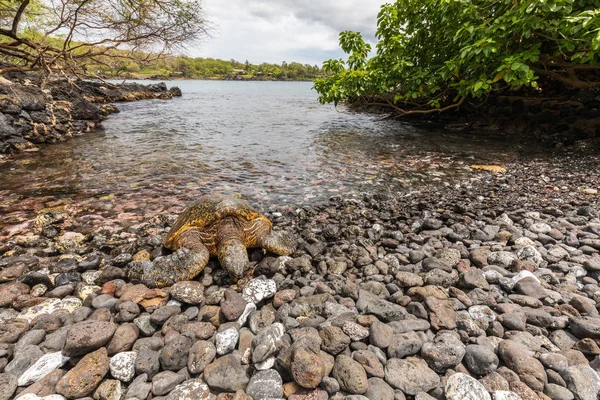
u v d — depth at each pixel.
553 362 0.90
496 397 0.81
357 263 1.52
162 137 5.02
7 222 2.05
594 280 1.31
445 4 4.34
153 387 0.86
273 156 3.96
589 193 2.40
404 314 1.11
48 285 1.33
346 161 3.73
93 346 0.94
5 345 0.98
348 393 0.85
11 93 4.21
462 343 0.98
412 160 3.75
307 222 2.11
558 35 3.55
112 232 1.94
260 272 1.48
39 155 3.78
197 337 1.04
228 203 1.70
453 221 1.99
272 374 0.90
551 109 4.74
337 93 5.83
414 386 0.85
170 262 1.39
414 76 5.15
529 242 1.62
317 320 1.09
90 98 10.13
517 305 1.15
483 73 4.16
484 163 3.52
